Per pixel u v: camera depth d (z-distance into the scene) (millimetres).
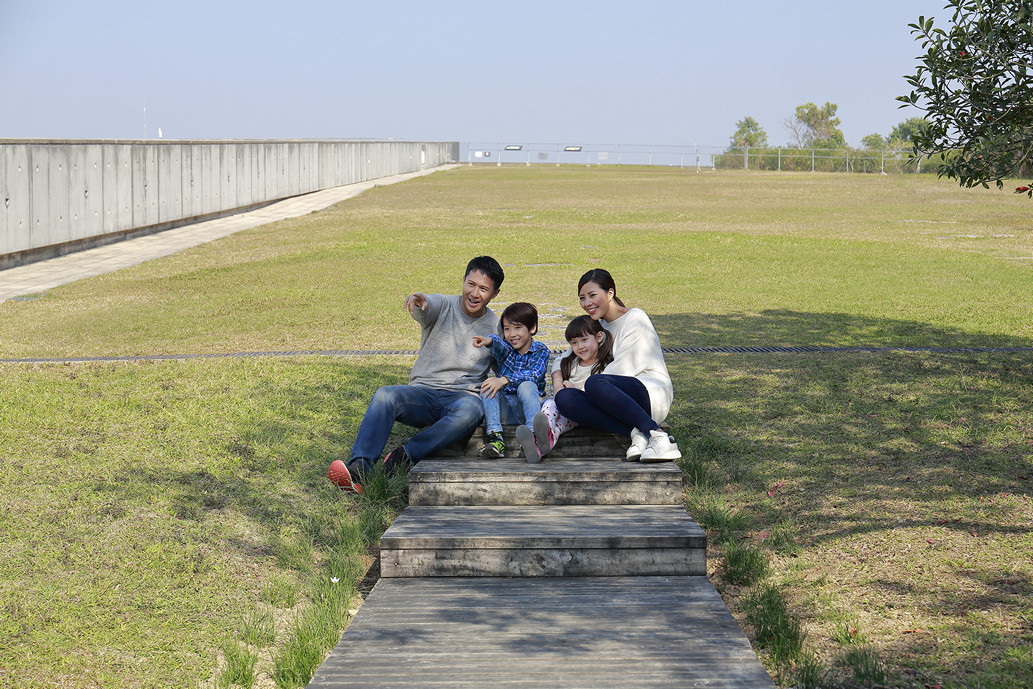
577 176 46000
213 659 4102
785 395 7273
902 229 20891
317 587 4762
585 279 6008
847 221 22969
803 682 3730
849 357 8430
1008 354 8398
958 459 5793
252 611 4504
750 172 50375
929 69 5574
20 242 17562
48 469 5832
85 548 4871
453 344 6133
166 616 4367
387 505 5629
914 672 3732
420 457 5863
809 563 4801
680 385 7664
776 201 29438
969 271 14438
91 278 15500
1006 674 3637
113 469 5867
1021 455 5770
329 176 38688
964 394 7039
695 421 6797
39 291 14273
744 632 4223
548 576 4629
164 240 21500
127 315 11797
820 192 32781
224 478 5816
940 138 5703
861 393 7230
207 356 8797
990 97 5418
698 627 3988
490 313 6293
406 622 4074
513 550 4617
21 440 6316
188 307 12352
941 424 6410
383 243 18766
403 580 4621
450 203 29062
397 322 10930
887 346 9062
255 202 30016
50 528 5051
